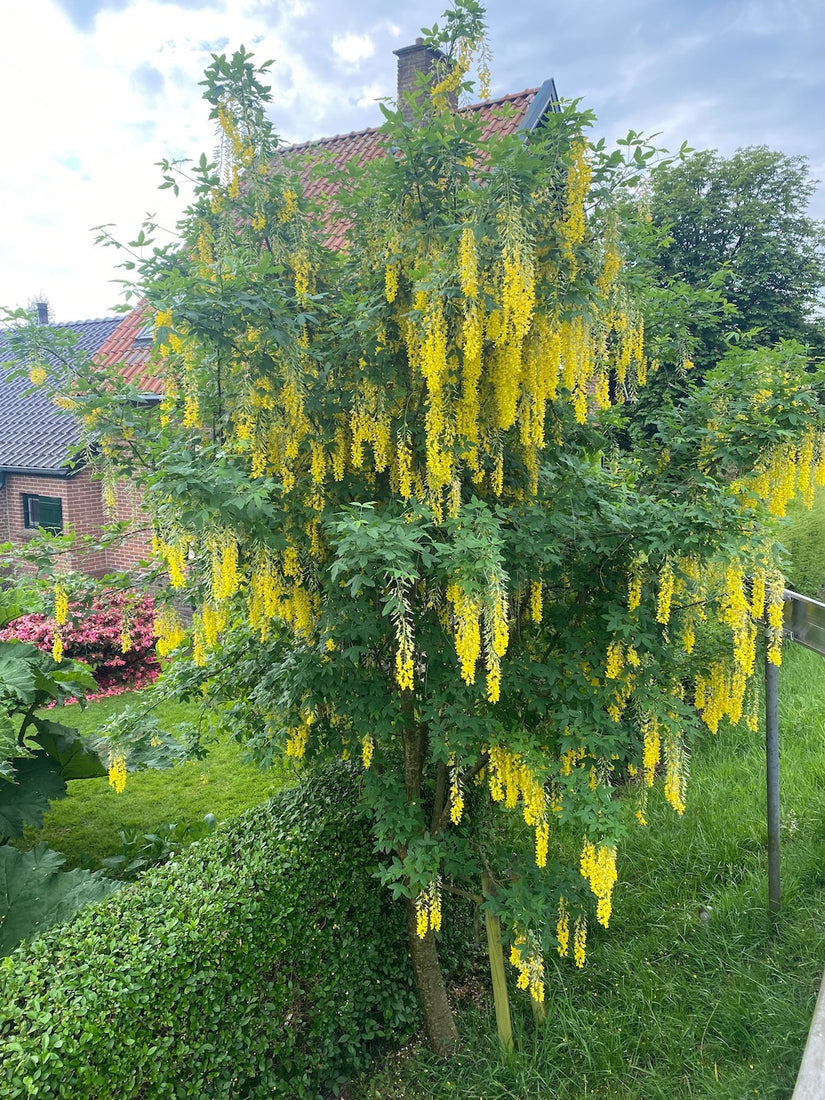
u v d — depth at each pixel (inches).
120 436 153.8
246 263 136.6
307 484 144.6
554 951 180.2
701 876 200.4
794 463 146.6
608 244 131.4
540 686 150.6
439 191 132.5
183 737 207.8
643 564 148.0
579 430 171.2
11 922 171.3
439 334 119.1
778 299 641.0
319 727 167.6
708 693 167.5
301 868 156.0
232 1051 135.6
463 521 119.8
